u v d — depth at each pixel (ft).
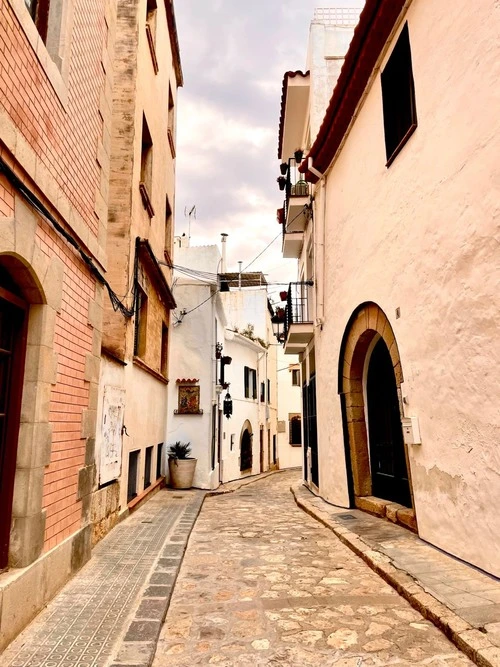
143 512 27.14
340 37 37.91
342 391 28.02
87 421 15.87
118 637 10.29
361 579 14.70
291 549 18.97
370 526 21.36
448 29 15.61
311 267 41.16
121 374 23.90
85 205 15.80
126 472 25.31
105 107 18.08
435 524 16.37
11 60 10.36
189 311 47.24
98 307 17.08
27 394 11.80
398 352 19.33
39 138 11.87
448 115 15.46
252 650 10.01
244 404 70.33
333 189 29.99
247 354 73.26
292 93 40.40
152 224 34.06
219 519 27.07
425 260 16.83
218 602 12.89
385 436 25.17
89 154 16.19
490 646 9.23
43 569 11.92
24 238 11.00
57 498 13.33
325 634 10.72
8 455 11.28
